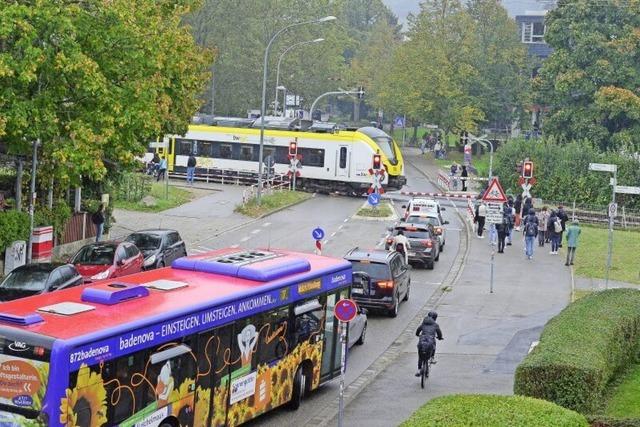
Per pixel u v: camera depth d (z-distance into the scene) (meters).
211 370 22.86
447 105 140.38
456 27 141.62
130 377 19.91
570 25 117.81
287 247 59.44
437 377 32.06
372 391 30.16
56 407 18.05
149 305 21.41
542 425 17.70
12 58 35.88
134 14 41.41
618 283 52.28
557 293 48.66
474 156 144.62
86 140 38.25
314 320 28.17
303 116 125.62
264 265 26.12
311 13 141.38
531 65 157.88
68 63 36.62
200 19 131.50
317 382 28.83
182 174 97.56
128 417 19.92
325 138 93.12
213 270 25.62
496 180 51.94
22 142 40.09
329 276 28.78
